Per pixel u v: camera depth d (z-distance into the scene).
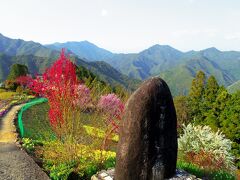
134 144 9.24
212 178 11.86
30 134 20.23
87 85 15.16
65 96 12.03
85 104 13.23
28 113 29.06
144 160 9.18
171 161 9.55
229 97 43.91
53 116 12.24
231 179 12.55
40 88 13.05
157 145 9.27
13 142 16.97
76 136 12.28
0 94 49.66
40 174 11.92
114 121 14.03
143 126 9.20
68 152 12.05
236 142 39.12
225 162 16.31
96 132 13.34
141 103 9.28
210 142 17.05
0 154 14.33
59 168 11.62
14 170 12.17
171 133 9.54
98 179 10.11
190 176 9.83
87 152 12.37
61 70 12.18
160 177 9.32
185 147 17.20
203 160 15.54
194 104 50.81
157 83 9.46
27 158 13.79
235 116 38.84
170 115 9.51
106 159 12.19
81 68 55.62
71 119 12.12
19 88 51.16
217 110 44.97
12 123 23.28
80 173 11.07
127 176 9.31
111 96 18.62
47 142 15.15
